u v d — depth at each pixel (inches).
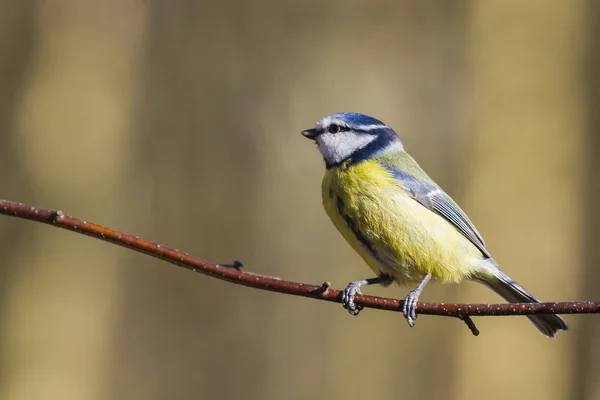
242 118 587.5
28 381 522.0
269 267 557.6
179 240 569.9
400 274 285.9
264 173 576.4
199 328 552.4
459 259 287.9
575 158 512.7
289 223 564.4
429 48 583.5
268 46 595.5
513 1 536.7
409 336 503.8
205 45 595.5
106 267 550.0
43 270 536.1
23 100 560.4
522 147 514.9
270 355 536.7
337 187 285.3
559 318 290.4
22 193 548.7
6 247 533.6
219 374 542.9
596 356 480.7
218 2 597.6
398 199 278.4
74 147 559.5
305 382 525.7
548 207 502.0
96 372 540.7
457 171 547.8
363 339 515.8
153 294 557.0
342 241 551.5
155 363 549.0
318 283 548.4
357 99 585.9
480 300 485.1
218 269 225.1
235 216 571.5
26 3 565.9
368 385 508.1
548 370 473.7
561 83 522.9
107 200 561.0
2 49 558.9
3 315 529.0
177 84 591.5
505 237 500.7
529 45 530.0
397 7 591.5
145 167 579.8
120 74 582.6
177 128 585.9
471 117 542.0
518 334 477.7
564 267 494.6
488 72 538.6
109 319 547.8
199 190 577.0
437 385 492.7
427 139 570.6
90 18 579.5
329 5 597.3
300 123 584.7
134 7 589.9
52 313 533.6
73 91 565.9
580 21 526.6
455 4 576.7
